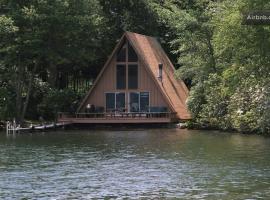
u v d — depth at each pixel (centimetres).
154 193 2309
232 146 3853
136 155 3422
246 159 3203
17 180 2589
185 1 6662
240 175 2688
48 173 2773
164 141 4238
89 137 4622
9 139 4456
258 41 4634
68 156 3388
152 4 7162
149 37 6494
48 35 5609
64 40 5766
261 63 4700
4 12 5528
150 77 5941
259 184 2467
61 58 5694
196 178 2622
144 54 6016
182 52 6141
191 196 2250
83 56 5972
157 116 5688
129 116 5712
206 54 5734
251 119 4850
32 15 5356
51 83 6353
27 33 5372
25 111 5800
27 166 2997
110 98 6069
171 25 6219
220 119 5253
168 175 2706
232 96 5103
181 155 3403
